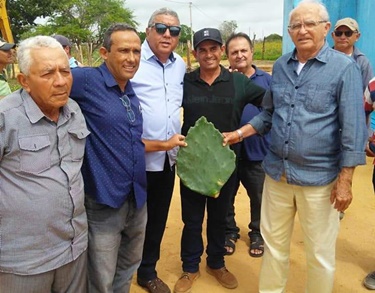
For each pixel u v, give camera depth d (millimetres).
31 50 1779
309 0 2291
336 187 2312
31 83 1792
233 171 2764
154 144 2596
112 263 2387
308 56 2301
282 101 2404
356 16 6645
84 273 2188
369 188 5000
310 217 2449
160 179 2895
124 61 2166
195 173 2732
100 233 2312
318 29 2213
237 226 4137
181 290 3041
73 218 2000
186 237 3096
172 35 2619
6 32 17094
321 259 2496
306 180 2369
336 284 3123
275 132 2465
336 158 2383
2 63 4004
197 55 2768
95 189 2215
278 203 2594
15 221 1841
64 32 32281
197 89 2830
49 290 2039
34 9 25812
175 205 4785
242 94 2840
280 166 2479
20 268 1885
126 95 2283
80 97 2170
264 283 2779
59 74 1802
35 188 1833
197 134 2721
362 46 6488
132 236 2518
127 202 2377
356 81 2207
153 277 3068
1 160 1801
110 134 2191
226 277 3133
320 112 2275
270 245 2697
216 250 3141
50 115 1898
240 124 3258
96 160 2207
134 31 2213
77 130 1992
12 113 1775
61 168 1911
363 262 3418
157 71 2699
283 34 7082
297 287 3098
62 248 1982
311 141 2303
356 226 4043
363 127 2236
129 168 2271
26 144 1790
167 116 2734
